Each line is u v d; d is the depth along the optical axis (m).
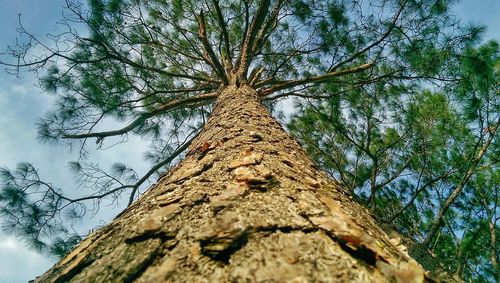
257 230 0.99
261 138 2.12
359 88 6.02
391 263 0.93
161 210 1.29
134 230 1.19
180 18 6.83
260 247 0.91
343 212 1.28
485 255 6.38
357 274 0.84
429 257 4.02
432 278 0.92
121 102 5.27
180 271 0.88
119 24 5.45
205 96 5.15
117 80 5.36
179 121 6.78
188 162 1.95
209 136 2.40
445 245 6.80
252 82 5.18
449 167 6.05
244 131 2.24
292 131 6.95
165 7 6.61
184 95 6.64
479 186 6.14
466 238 6.52
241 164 1.58
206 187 1.41
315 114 6.66
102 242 1.22
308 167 1.86
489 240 6.39
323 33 5.98
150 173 5.80
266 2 5.32
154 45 6.62
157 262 0.96
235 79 4.93
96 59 5.23
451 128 5.45
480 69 4.26
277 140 2.21
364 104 6.21
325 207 1.25
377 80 5.67
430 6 5.10
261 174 1.43
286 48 7.00
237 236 0.97
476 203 6.48
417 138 5.79
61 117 5.01
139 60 6.16
